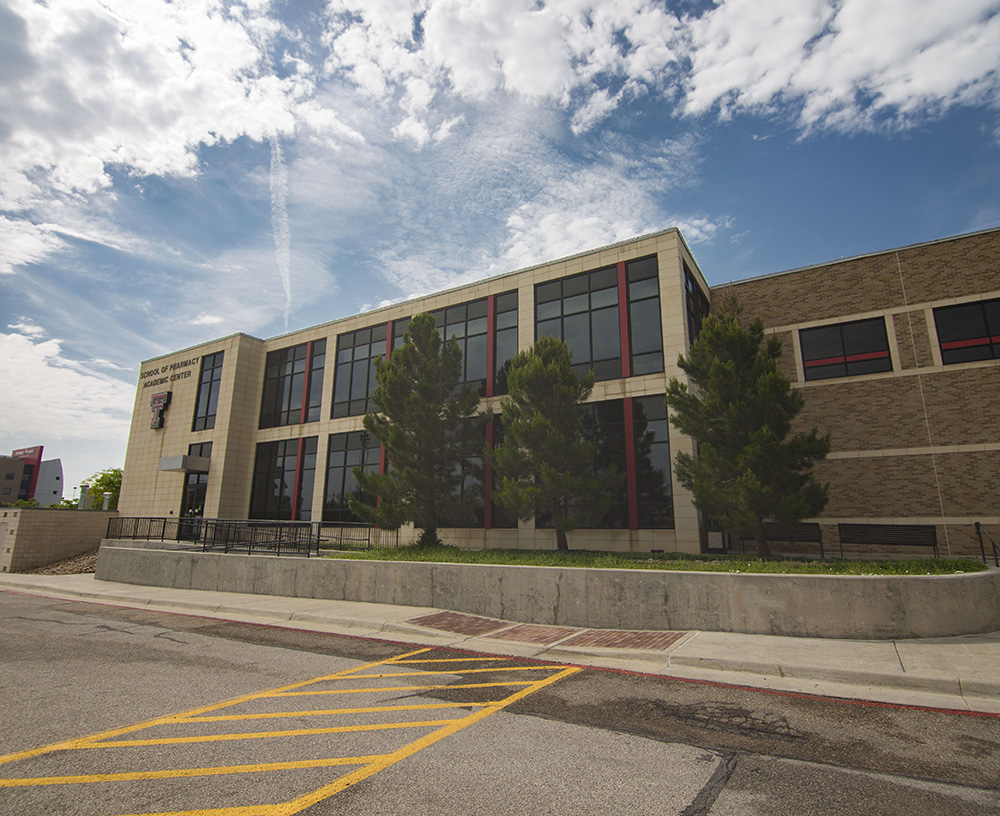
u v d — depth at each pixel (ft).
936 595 28.09
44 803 12.48
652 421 57.31
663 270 59.47
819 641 27.63
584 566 37.60
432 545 54.44
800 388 62.03
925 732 17.13
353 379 86.58
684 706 19.76
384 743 16.21
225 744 16.07
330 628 34.99
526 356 52.60
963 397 54.54
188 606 43.14
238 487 95.61
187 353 108.47
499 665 25.98
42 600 48.47
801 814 12.10
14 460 309.01
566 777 13.93
